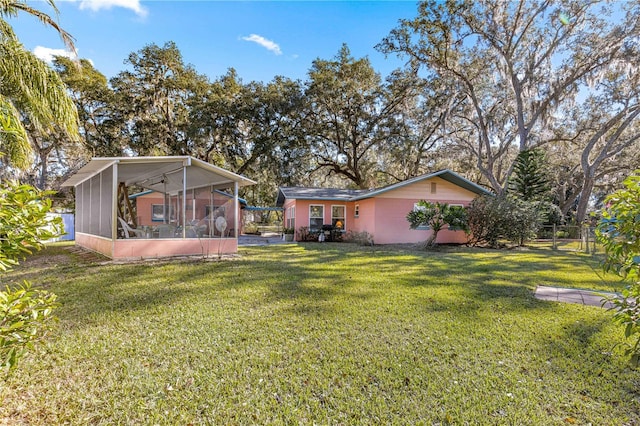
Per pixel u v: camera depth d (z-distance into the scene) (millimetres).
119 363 3053
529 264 8859
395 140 22312
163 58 21953
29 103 6715
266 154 23141
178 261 8758
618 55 15148
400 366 3045
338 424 2277
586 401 2545
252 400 2529
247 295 5359
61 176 21734
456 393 2639
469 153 23750
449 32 18250
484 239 13883
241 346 3439
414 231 14891
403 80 21688
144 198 16438
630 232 2168
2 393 2531
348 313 4496
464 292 5629
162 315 4375
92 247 11086
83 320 4160
